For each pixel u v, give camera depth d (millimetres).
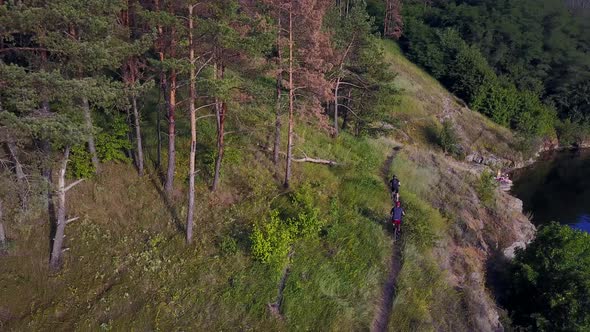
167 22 12992
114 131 17766
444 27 55438
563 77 50969
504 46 51500
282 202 17641
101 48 11625
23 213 14570
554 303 14492
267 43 15258
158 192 17109
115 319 11711
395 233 16625
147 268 13555
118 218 15742
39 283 12781
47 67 12922
